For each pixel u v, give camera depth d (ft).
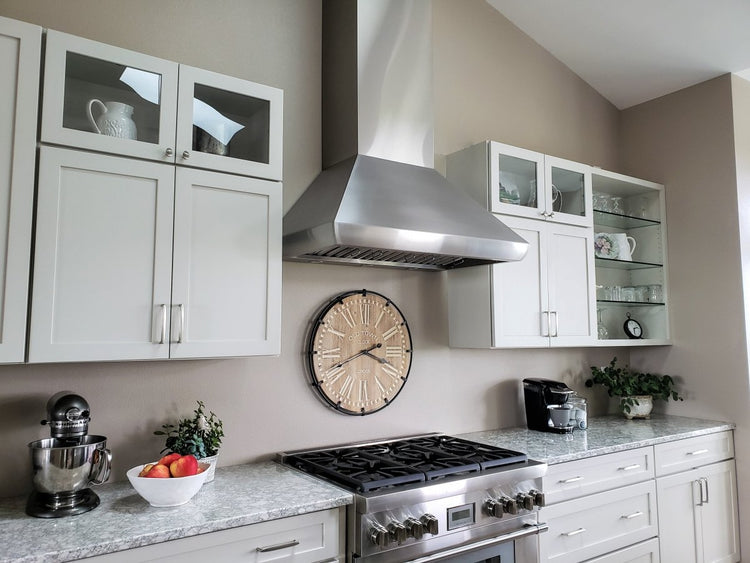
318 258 7.84
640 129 12.67
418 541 6.29
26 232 5.26
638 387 11.34
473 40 10.48
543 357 10.94
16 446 6.04
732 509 10.50
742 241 10.88
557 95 11.77
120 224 5.78
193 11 7.49
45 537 4.77
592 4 10.08
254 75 7.94
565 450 8.31
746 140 11.32
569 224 10.09
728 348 10.89
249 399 7.52
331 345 8.20
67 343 5.41
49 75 5.50
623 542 8.68
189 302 6.13
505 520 7.10
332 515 5.90
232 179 6.51
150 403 6.81
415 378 9.15
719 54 10.69
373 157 7.96
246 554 5.36
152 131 6.10
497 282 8.93
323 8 8.77
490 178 8.99
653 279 12.14
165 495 5.49
